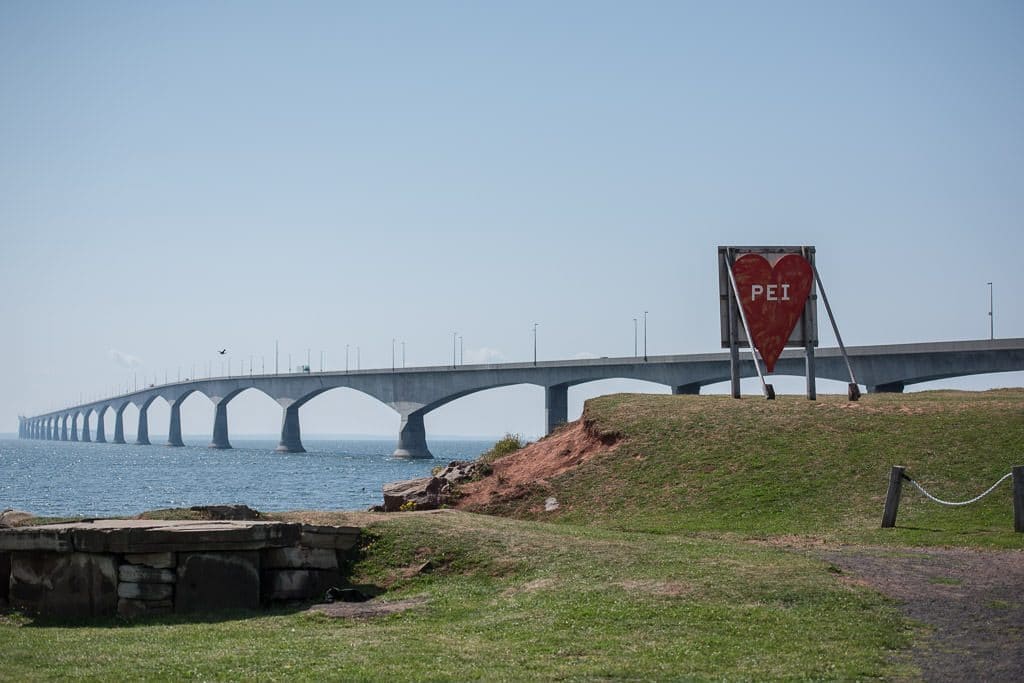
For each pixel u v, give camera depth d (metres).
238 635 14.72
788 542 22.92
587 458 33.94
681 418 35.31
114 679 11.95
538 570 18.12
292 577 18.16
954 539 22.23
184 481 115.00
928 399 36.56
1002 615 14.75
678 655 12.92
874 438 31.23
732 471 30.11
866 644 13.34
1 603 18.05
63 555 17.38
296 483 109.75
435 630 14.94
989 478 27.22
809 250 37.38
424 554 19.27
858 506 26.23
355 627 15.33
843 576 17.22
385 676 12.04
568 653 13.16
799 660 12.62
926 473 28.08
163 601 17.02
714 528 25.64
